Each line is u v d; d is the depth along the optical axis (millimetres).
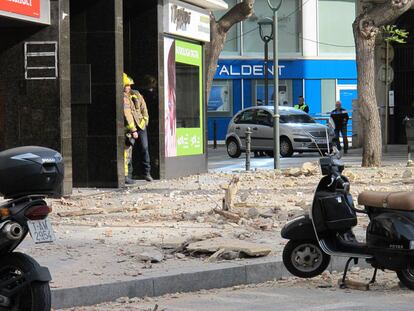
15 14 24156
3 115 26406
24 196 10656
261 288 14258
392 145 65125
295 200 24125
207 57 41594
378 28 36406
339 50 76000
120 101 29438
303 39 75000
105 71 29312
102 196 26297
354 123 60625
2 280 10789
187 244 16172
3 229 10445
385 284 14258
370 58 36500
